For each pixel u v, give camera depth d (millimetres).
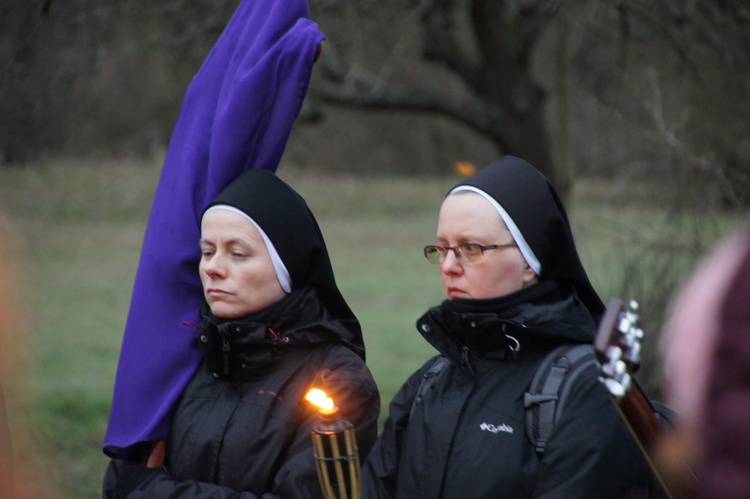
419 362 32906
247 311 9500
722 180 17156
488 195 8289
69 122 40312
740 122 18500
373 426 9359
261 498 8883
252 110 10242
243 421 9281
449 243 8359
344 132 76250
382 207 75750
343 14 22922
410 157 81375
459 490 7820
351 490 7410
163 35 22484
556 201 8633
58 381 28453
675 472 5621
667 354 3311
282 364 9492
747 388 2992
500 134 26234
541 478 7426
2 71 18734
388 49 26719
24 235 57625
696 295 3156
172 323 10305
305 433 9055
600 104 21125
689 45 19281
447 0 23875
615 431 7371
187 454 9516
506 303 8117
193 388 9969
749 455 2967
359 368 9492
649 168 18516
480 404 8031
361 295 48094
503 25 25141
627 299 17250
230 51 11102
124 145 69562
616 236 18672
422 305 45438
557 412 7605
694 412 3105
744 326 3006
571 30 24359
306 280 9773
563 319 7965
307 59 10305
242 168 10328
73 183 67312
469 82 26359
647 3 18719
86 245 58469
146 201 68188
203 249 9852
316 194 78000
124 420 10250
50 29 19922
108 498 10148
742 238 3158
